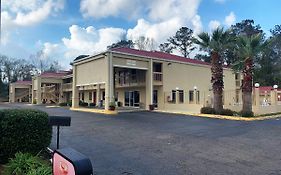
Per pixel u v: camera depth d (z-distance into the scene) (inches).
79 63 1146.7
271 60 2117.4
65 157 115.6
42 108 1255.5
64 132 469.7
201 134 457.7
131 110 1011.9
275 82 1990.7
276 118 792.9
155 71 1167.0
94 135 441.4
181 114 870.4
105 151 327.3
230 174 242.5
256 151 332.5
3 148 235.6
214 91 842.2
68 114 861.2
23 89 2305.6
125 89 1254.3
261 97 1115.3
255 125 591.8
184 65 1222.3
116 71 1274.6
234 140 402.9
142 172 246.2
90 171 112.8
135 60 1032.8
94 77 1038.4
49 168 197.3
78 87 1193.4
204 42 856.3
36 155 240.2
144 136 434.0
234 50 856.3
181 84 1201.4
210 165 270.2
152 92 1074.7
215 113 827.4
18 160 209.0
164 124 595.2
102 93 1357.0
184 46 2647.6
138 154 313.3
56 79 1814.7
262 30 2509.8
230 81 1412.4
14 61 3031.5
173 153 319.3
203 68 1311.5
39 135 250.7
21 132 241.8
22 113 245.9
